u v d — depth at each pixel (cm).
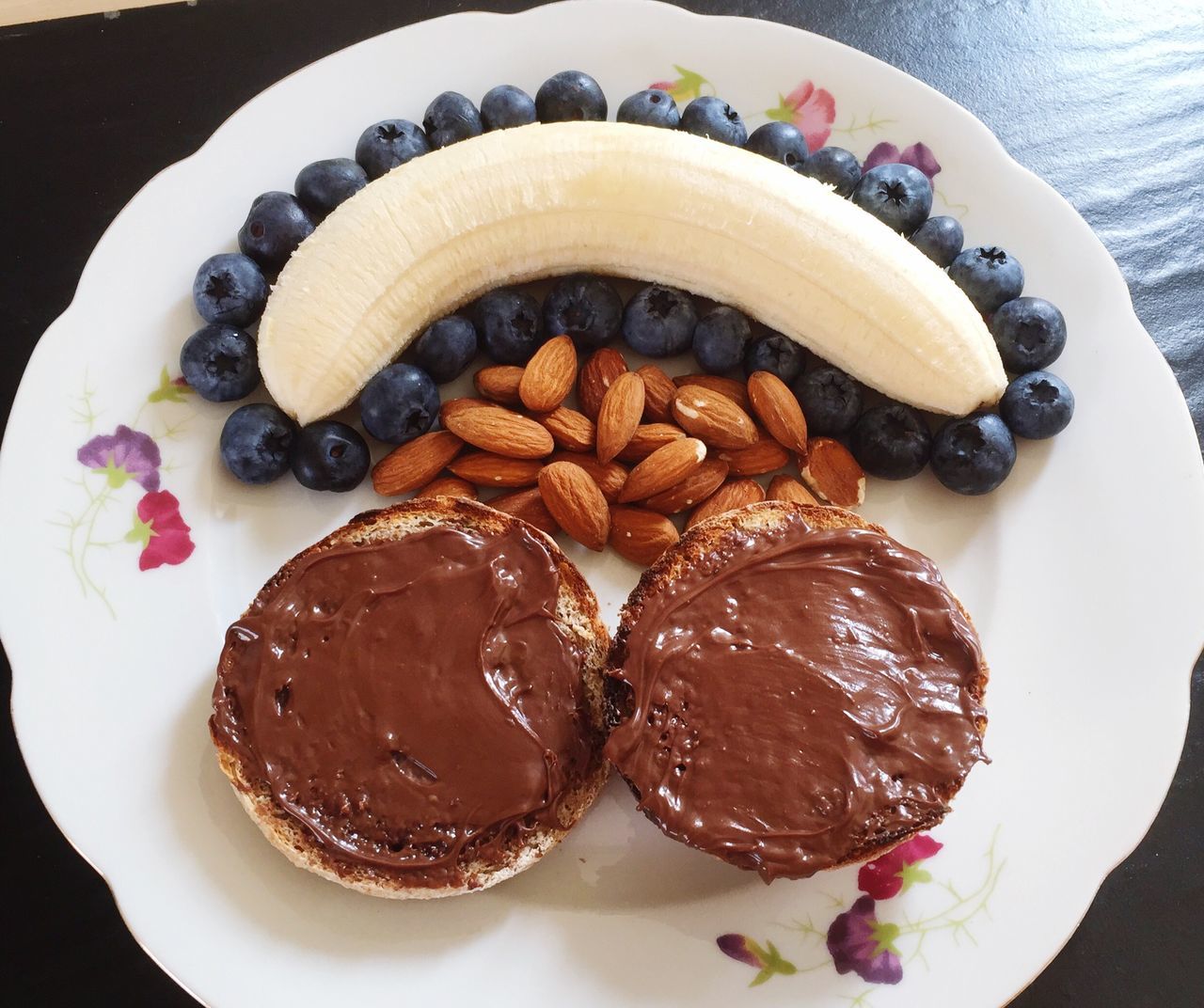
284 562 25
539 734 22
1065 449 26
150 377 26
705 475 25
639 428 25
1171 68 31
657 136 26
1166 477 26
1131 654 25
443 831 22
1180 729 24
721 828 21
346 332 25
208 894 22
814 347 27
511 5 31
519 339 26
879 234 26
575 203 26
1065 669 25
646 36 28
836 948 23
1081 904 23
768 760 22
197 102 30
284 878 23
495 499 25
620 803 24
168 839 23
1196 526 25
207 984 22
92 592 24
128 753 23
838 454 26
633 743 21
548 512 25
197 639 24
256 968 22
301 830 22
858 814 21
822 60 28
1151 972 24
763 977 22
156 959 22
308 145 27
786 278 26
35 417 25
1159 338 29
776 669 22
